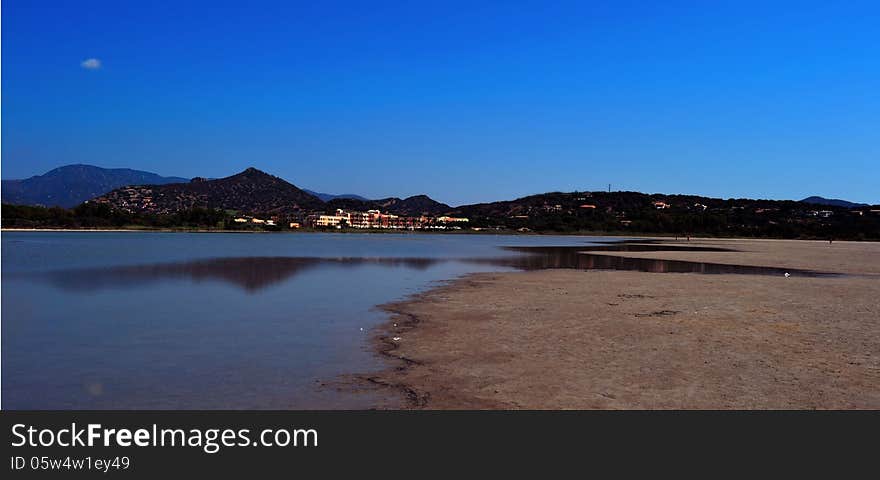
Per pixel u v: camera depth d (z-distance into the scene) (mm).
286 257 51219
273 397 10531
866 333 16047
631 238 158875
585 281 30391
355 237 152125
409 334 15836
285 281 29750
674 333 15883
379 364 12617
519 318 18344
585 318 18312
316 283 28875
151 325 17172
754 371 11977
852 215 199625
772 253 69562
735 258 56906
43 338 15273
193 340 15078
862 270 42188
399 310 20016
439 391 10773
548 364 12531
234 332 16125
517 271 37406
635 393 10578
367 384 11188
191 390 10922
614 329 16469
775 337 15398
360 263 44031
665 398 10320
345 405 10133
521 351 13734
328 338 15328
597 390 10758
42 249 62875
